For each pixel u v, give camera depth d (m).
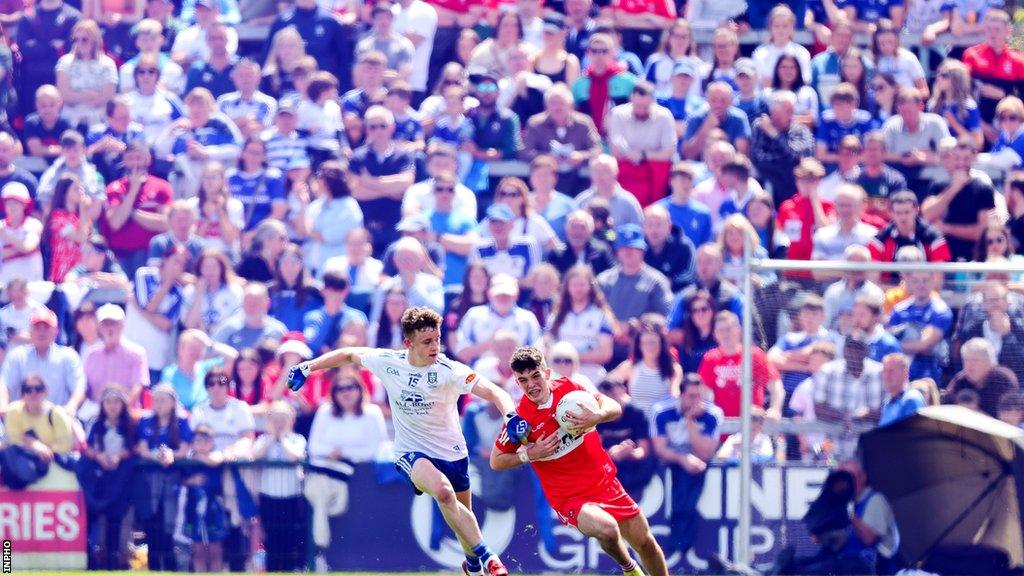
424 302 46.34
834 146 52.97
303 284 47.12
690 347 44.03
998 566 36.47
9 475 40.84
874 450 37.62
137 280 47.69
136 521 40.81
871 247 48.50
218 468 40.78
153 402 41.59
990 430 36.47
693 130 52.31
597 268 47.66
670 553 40.06
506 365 43.25
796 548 37.88
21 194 49.50
